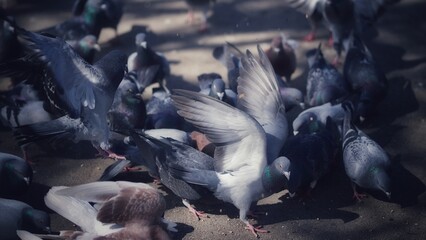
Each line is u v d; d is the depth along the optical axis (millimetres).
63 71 2357
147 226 2250
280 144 2535
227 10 3736
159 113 2893
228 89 2969
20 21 3613
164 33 3564
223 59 3225
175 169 2504
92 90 2412
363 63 3066
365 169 2633
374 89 2994
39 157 2861
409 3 3771
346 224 2596
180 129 2912
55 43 2311
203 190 2541
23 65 2336
